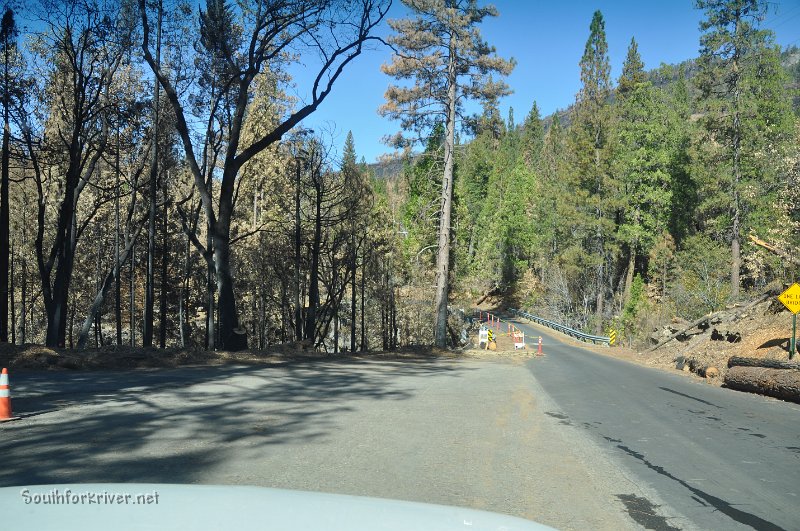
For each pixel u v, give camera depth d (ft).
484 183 284.20
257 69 71.56
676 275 161.38
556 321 205.26
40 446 22.48
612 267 204.95
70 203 71.20
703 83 144.05
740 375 50.62
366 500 6.91
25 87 70.49
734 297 120.06
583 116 198.59
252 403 35.35
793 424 33.88
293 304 133.59
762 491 19.72
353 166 101.19
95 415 29.37
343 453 23.35
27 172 112.06
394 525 5.68
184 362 57.62
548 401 41.50
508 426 31.04
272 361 64.28
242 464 20.92
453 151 106.83
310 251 109.91
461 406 37.65
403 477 20.12
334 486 18.53
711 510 17.54
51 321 71.00
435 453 24.03
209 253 78.59
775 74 138.10
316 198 103.76
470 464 22.39
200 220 128.47
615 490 19.57
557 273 206.18
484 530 5.81
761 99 137.59
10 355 49.21
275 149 114.42
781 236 98.89
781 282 84.74
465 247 219.41
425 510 6.58
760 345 68.23
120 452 21.91
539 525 6.41
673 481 20.86
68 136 79.25
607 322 182.80
